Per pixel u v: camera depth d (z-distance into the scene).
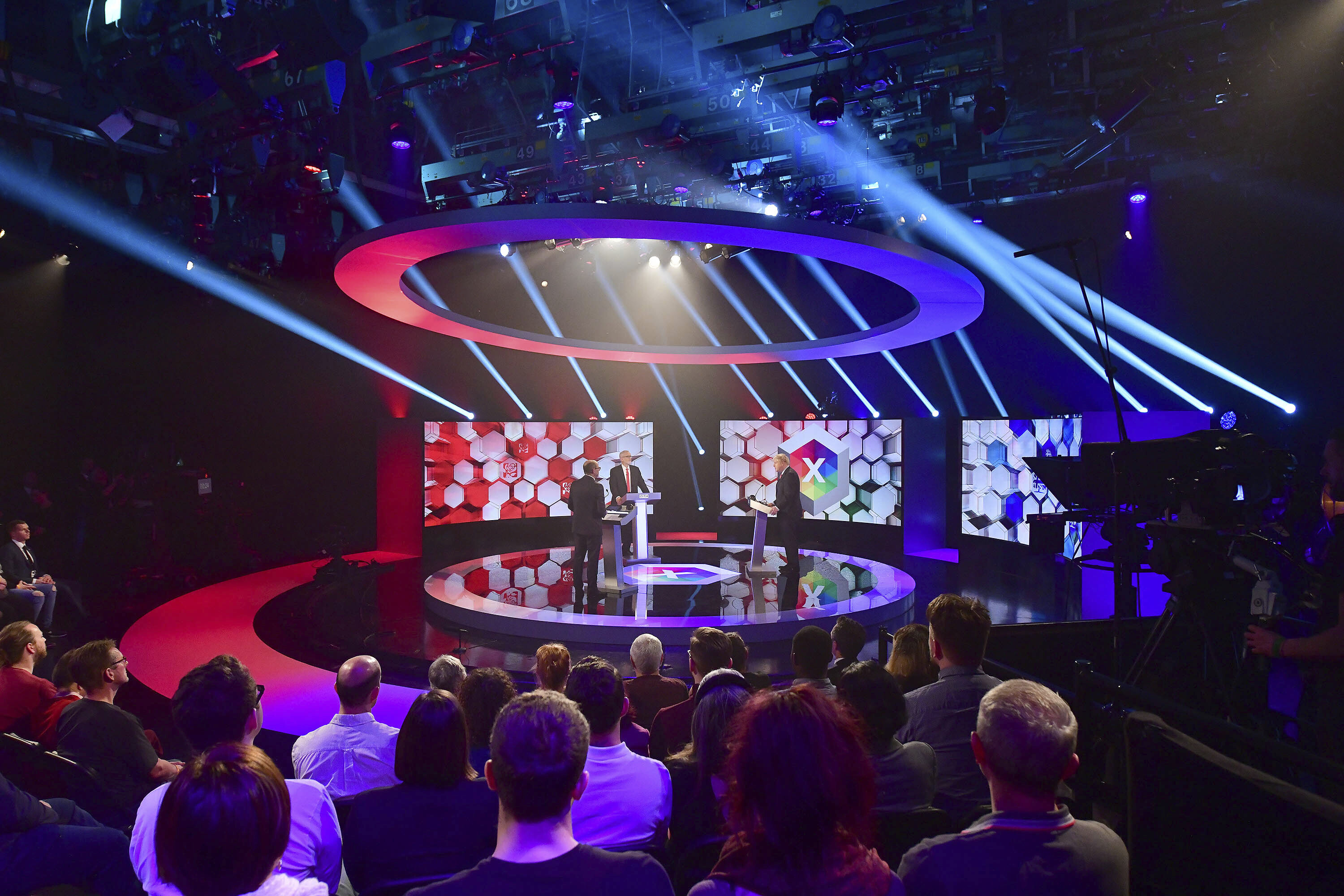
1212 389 8.72
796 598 8.56
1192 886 1.79
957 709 2.59
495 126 8.67
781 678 6.31
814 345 9.49
